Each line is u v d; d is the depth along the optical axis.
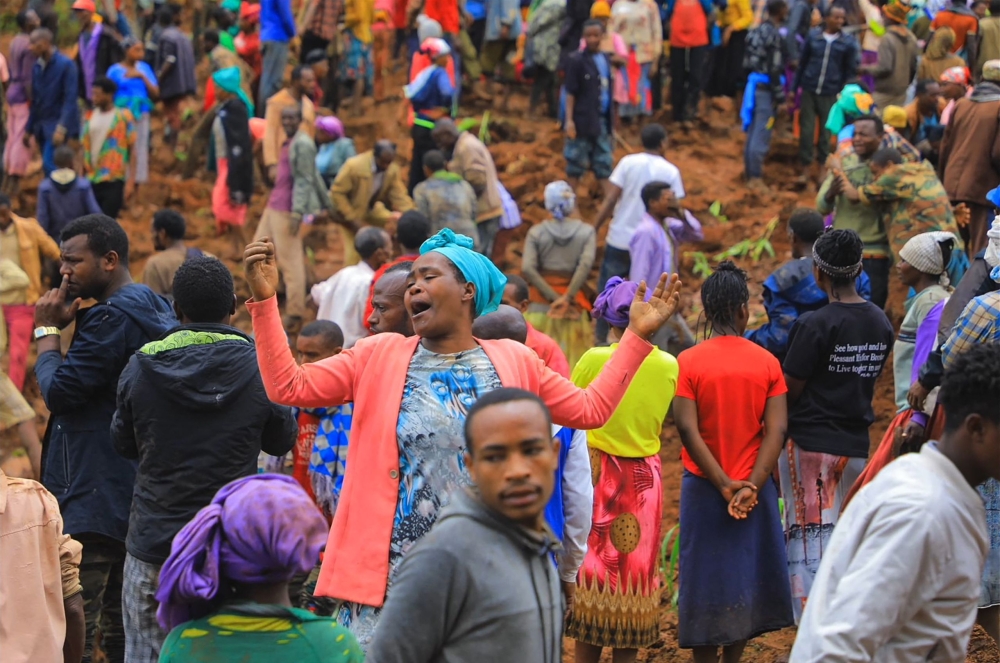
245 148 13.88
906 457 3.50
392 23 18.14
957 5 15.01
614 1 16.72
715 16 16.81
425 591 3.21
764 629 6.17
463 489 3.39
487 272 4.51
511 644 3.25
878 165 9.67
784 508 6.76
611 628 6.11
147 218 15.27
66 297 6.10
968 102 10.39
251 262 4.32
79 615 4.56
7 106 15.31
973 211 10.44
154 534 5.32
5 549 4.19
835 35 14.38
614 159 15.77
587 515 5.16
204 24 19.95
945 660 3.47
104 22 17.28
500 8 17.59
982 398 3.46
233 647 3.32
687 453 6.20
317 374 4.46
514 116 17.50
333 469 6.74
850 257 6.46
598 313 6.30
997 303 5.39
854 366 6.47
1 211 10.70
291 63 17.94
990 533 5.59
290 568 3.35
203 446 5.35
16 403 9.06
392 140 16.77
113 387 6.01
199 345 5.41
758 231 13.48
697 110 17.03
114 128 14.16
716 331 6.25
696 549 6.11
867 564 3.37
